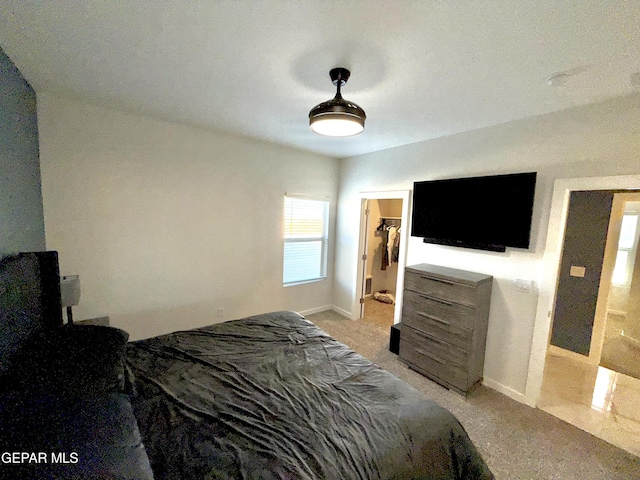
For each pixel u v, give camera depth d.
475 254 2.71
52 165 2.31
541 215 2.27
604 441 1.96
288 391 1.45
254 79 1.86
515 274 2.43
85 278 2.55
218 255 3.35
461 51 1.44
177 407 1.28
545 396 2.47
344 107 1.54
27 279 1.52
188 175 3.04
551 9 1.10
